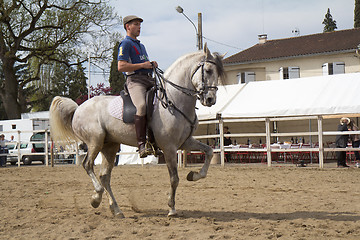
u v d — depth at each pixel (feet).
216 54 19.58
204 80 19.11
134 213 21.95
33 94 220.02
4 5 95.40
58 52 109.60
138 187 32.89
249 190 29.30
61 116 23.71
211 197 26.43
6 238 16.55
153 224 18.56
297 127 74.54
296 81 64.95
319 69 102.32
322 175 38.68
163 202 25.04
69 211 22.74
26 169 57.00
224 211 21.53
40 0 99.14
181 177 39.75
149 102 20.01
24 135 89.81
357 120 68.33
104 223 19.06
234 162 64.75
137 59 20.79
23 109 153.28
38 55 109.40
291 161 61.36
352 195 26.07
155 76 20.57
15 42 101.04
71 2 102.68
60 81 229.86
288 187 30.40
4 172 51.49
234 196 26.61
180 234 16.40
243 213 20.79
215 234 16.25
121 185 34.45
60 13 101.76
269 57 106.83
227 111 62.18
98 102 22.44
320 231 16.25
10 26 99.25
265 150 51.37
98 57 108.58
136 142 21.03
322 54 100.78
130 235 16.63
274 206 22.59
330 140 72.28
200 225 18.02
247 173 42.06
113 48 107.86
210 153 20.71
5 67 105.19
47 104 221.05
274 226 17.40
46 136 65.51
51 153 63.00
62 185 35.63
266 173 41.68
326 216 19.39
